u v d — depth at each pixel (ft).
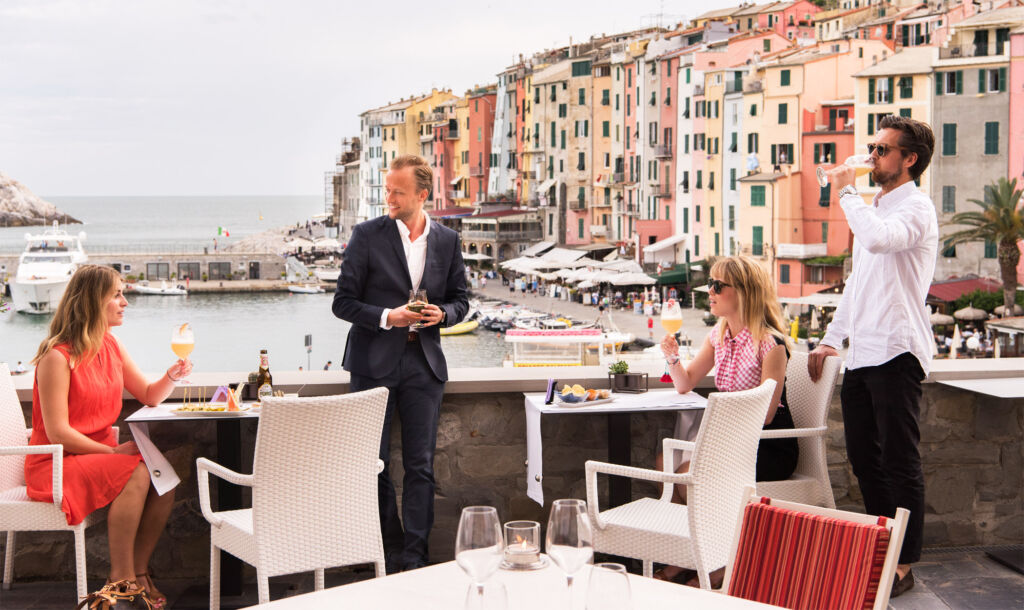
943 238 198.80
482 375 17.13
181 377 14.83
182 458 16.24
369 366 15.30
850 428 14.71
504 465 17.10
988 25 193.98
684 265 229.45
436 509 17.02
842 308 14.84
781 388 14.66
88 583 15.78
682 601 7.49
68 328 13.73
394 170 15.42
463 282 15.96
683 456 15.20
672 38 240.12
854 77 203.21
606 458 17.29
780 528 8.34
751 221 205.77
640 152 245.86
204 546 16.31
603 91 260.01
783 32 237.45
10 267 264.52
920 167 13.76
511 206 298.97
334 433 12.16
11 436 14.10
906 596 14.71
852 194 13.66
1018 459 17.65
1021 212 185.26
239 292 315.99
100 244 451.53
